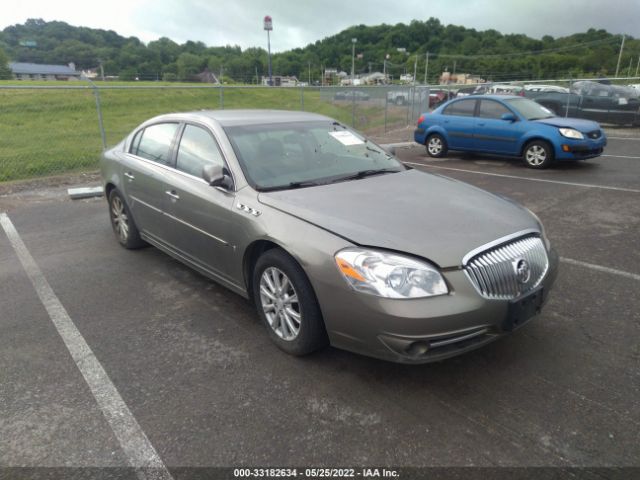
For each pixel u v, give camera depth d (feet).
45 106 54.24
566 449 7.65
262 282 10.66
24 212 22.61
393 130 57.98
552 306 12.28
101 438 8.13
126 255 16.75
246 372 9.84
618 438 7.85
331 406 8.77
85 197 25.26
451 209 10.19
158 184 13.94
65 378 9.78
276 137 12.94
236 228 10.98
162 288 13.99
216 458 7.66
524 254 9.39
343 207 10.12
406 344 8.29
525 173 30.22
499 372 9.62
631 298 12.67
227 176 11.60
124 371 9.98
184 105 61.00
